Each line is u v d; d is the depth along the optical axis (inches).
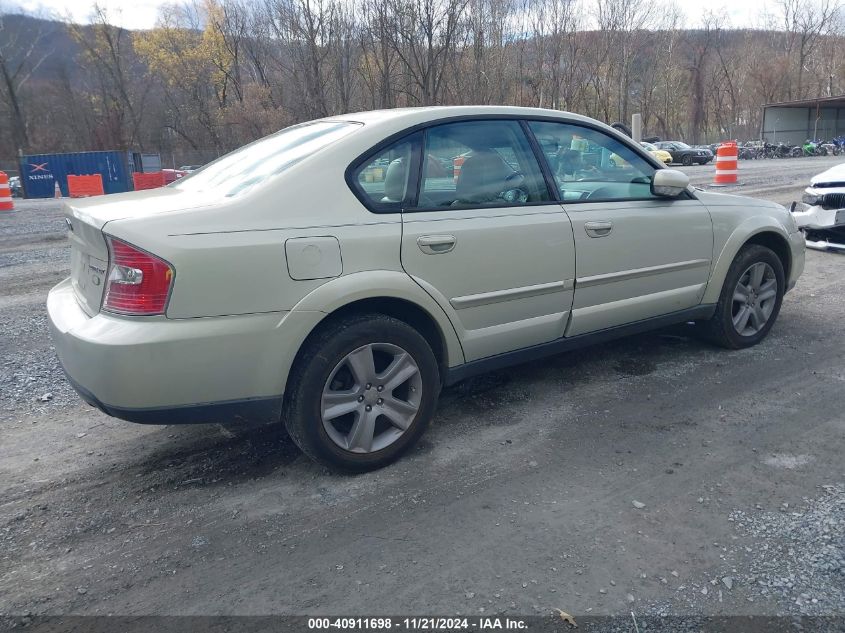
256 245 108.2
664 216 162.1
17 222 573.6
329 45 1290.6
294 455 134.6
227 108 1882.4
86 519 114.2
